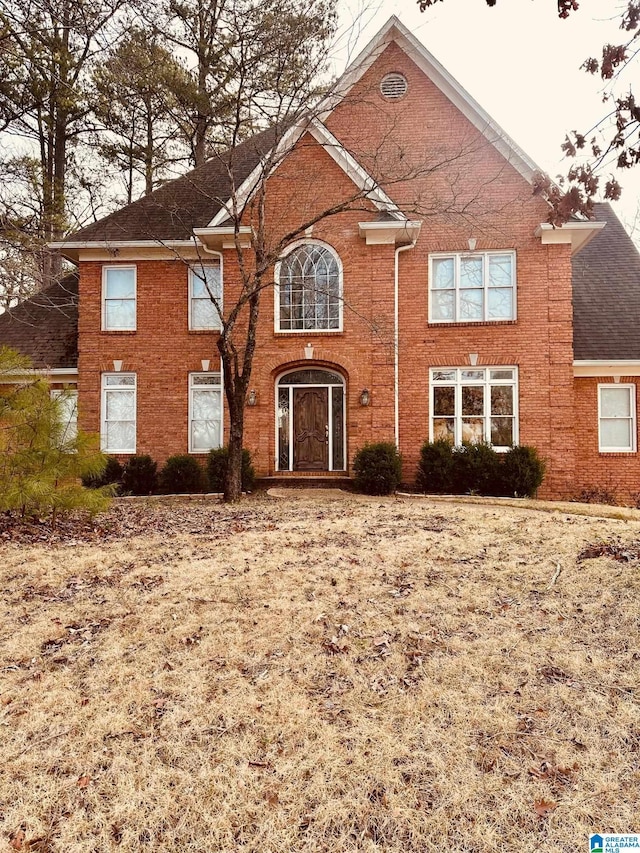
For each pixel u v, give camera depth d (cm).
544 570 669
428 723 392
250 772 347
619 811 313
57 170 2358
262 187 1283
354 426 1538
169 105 1786
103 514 1093
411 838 300
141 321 1689
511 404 1566
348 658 481
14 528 928
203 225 1703
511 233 1563
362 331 1545
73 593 628
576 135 545
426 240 1592
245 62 1334
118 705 418
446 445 1495
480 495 1452
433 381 1587
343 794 330
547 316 1545
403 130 1627
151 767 352
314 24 1276
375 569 688
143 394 1677
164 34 1487
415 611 567
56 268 2223
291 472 1580
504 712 403
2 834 304
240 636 519
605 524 929
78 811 319
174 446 1666
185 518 1058
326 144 1446
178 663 477
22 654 492
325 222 1566
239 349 1577
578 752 360
